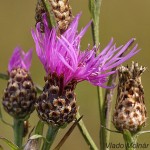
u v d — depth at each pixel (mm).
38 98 390
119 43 1110
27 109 401
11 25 1091
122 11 1149
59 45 385
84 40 860
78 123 402
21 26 1093
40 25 394
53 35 384
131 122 405
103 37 1112
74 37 389
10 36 1063
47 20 387
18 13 1110
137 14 1139
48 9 386
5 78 409
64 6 396
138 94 409
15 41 1050
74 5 1132
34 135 377
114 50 385
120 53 384
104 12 1140
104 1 1146
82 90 812
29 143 378
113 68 402
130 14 1145
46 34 387
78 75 387
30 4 1109
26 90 400
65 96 387
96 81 387
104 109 406
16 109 400
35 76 866
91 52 389
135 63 414
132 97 408
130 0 1152
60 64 387
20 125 403
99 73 386
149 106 830
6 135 637
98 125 797
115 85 388
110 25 1123
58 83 388
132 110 406
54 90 387
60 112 386
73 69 385
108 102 405
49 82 389
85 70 386
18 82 401
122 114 406
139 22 1134
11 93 400
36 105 390
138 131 407
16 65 411
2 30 1073
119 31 1122
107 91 405
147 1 1155
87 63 387
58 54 379
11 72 403
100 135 407
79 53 389
